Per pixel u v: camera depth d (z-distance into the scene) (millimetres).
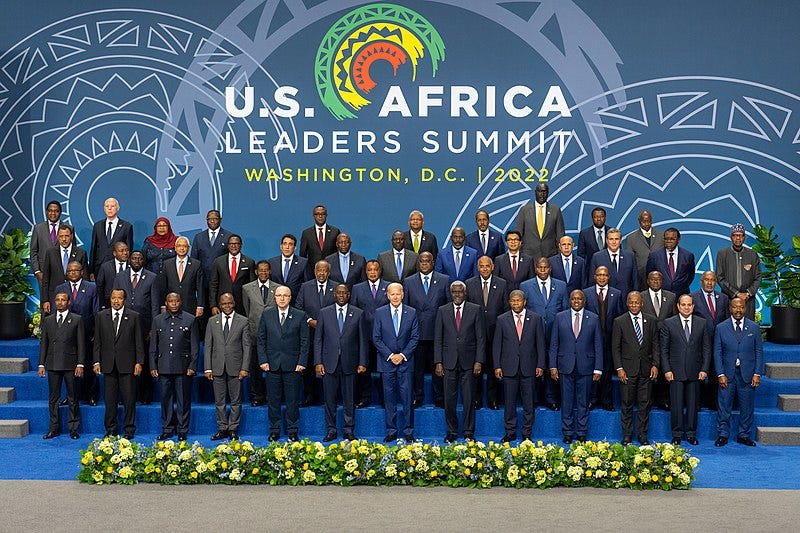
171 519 7805
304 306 10992
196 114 13164
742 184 13047
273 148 13172
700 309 10953
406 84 13109
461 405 11148
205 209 13203
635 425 10688
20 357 11945
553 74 13055
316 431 10852
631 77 13008
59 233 11891
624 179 13055
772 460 9875
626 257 11344
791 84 12969
